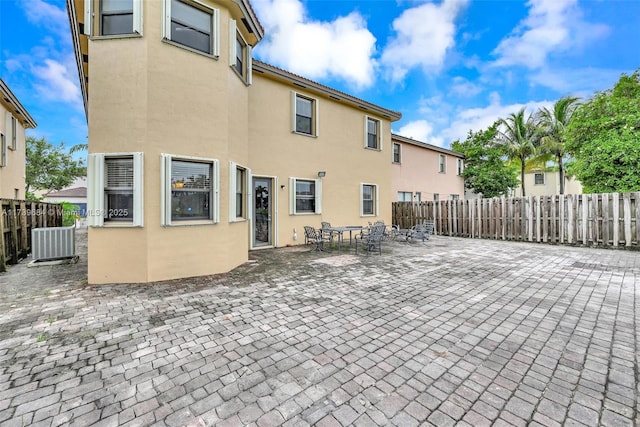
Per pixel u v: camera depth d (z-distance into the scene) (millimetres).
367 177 12922
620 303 4285
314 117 10883
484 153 21312
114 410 2033
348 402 2121
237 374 2473
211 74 6133
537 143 21812
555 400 2145
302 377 2436
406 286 5160
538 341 3096
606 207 9453
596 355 2799
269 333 3273
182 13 5852
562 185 21047
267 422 1918
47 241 6992
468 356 2787
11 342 3037
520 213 11484
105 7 5438
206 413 2004
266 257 7934
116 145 5336
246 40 7590
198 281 5461
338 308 4070
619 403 2105
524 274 6059
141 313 3850
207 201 6176
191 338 3139
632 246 8969
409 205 15281
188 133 5809
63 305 4137
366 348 2939
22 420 1929
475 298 4523
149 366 2594
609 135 11852
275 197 9703
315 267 6676
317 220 10953
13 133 12281
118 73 5344
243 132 7281
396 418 1958
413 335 3240
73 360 2691
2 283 5312
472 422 1921
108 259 5297
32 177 23359
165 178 5484
